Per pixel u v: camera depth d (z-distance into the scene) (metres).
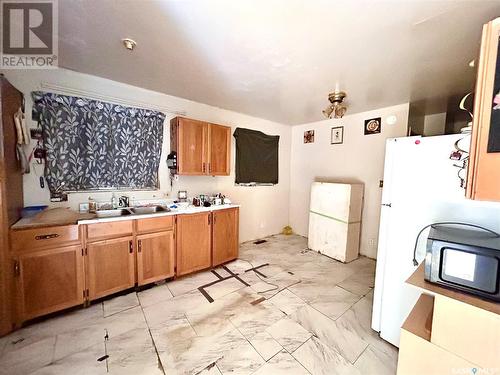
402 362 1.12
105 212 2.39
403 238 1.56
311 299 2.23
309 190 4.25
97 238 2.02
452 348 0.98
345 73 2.14
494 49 0.81
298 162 4.45
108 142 2.50
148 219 2.30
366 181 3.40
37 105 2.11
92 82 2.35
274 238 4.23
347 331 1.79
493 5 1.22
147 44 1.72
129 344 1.61
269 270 2.87
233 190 3.73
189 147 2.77
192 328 1.78
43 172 2.18
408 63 1.92
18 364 1.43
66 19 1.45
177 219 2.51
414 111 3.24
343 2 1.24
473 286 0.98
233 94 2.80
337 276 2.74
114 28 1.54
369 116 3.35
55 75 2.17
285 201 4.58
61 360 1.46
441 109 3.19
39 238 1.77
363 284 2.54
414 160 1.49
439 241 1.06
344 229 3.16
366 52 1.77
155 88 2.66
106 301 2.12
